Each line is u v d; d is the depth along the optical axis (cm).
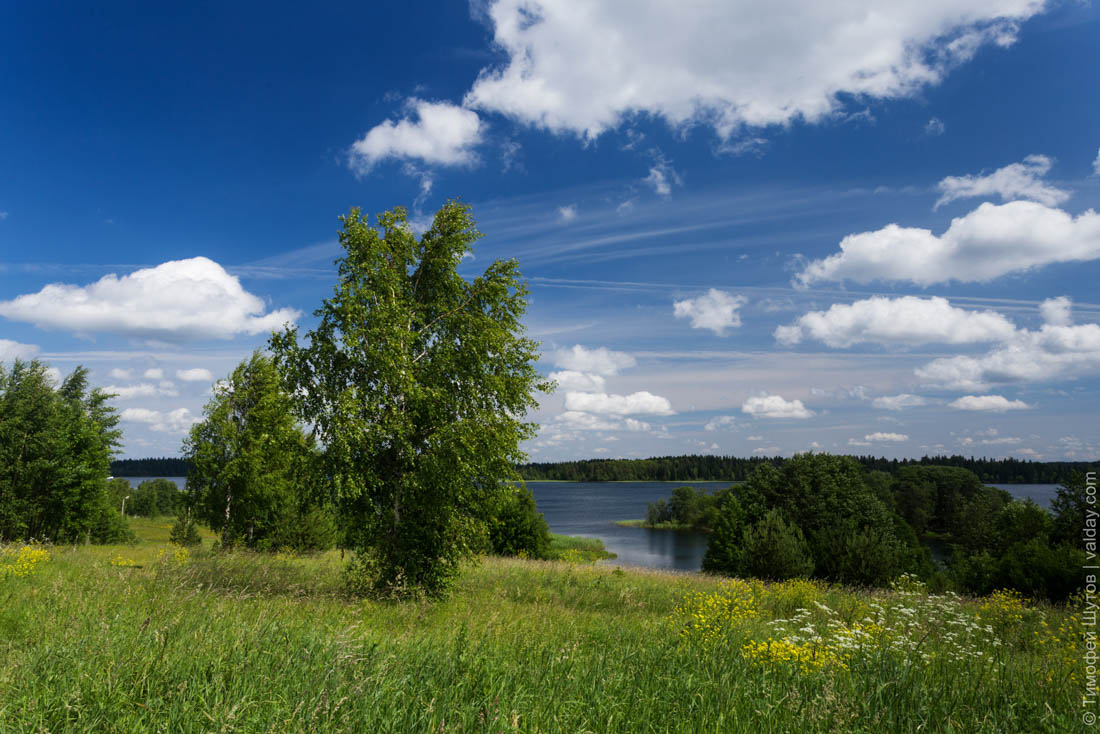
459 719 360
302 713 342
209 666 425
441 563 1352
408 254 1465
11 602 738
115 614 592
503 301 1499
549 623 863
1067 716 416
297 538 2708
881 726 394
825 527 3406
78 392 4212
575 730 368
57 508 3841
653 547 8000
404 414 1298
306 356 1334
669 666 520
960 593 2088
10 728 326
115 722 334
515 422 1409
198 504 2702
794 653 564
